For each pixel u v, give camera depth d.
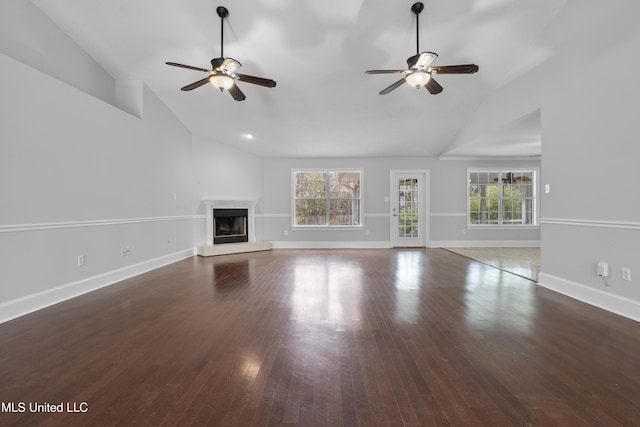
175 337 2.47
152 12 3.73
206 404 1.64
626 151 2.84
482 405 1.62
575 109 3.38
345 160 7.86
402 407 1.61
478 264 5.54
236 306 3.23
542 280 3.99
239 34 3.97
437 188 7.79
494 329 2.61
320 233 7.88
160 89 5.21
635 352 2.19
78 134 3.71
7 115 2.87
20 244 3.00
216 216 7.05
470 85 4.86
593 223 3.18
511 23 3.70
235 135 6.71
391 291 3.79
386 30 3.85
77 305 3.28
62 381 1.85
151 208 5.22
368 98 5.27
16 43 3.42
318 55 4.28
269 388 1.78
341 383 1.83
